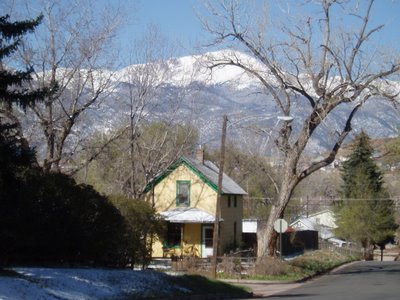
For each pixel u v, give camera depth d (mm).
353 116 37719
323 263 47500
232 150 80562
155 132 52281
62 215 22375
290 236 57719
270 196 82562
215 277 33562
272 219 40844
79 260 24109
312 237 66188
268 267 37094
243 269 37844
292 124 39906
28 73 19828
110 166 53656
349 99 36750
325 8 36094
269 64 38000
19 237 21094
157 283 22516
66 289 17875
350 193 77438
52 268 20703
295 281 35500
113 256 26703
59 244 22500
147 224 29766
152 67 45469
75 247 23312
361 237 75062
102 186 52875
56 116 36500
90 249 23891
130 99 44594
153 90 45406
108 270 22578
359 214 74688
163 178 51031
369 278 36688
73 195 23328
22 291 15891
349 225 75375
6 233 20438
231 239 53375
